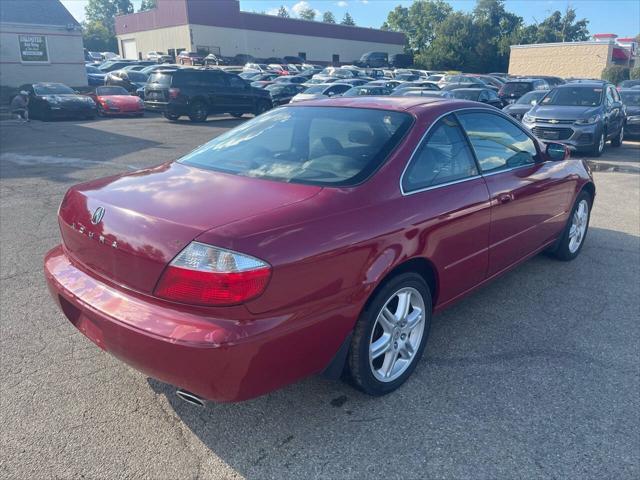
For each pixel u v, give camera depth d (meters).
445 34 70.25
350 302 2.68
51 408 2.98
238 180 2.98
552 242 4.97
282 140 3.43
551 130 12.29
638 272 5.12
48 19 27.58
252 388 2.38
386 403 3.06
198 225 2.37
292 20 61.84
